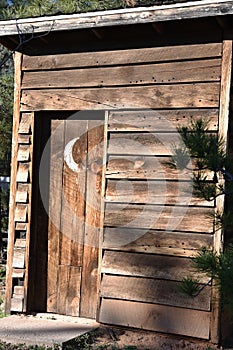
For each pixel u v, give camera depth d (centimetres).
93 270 569
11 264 588
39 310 589
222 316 504
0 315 585
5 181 1015
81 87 562
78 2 845
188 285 420
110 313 539
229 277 366
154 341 510
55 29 546
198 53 515
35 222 591
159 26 514
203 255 392
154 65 533
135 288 529
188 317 506
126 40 545
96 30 537
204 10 487
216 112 505
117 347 495
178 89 521
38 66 581
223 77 503
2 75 902
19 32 560
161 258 520
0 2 930
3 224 1002
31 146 584
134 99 539
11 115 879
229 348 496
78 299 573
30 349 488
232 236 526
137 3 855
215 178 401
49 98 576
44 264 590
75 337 501
